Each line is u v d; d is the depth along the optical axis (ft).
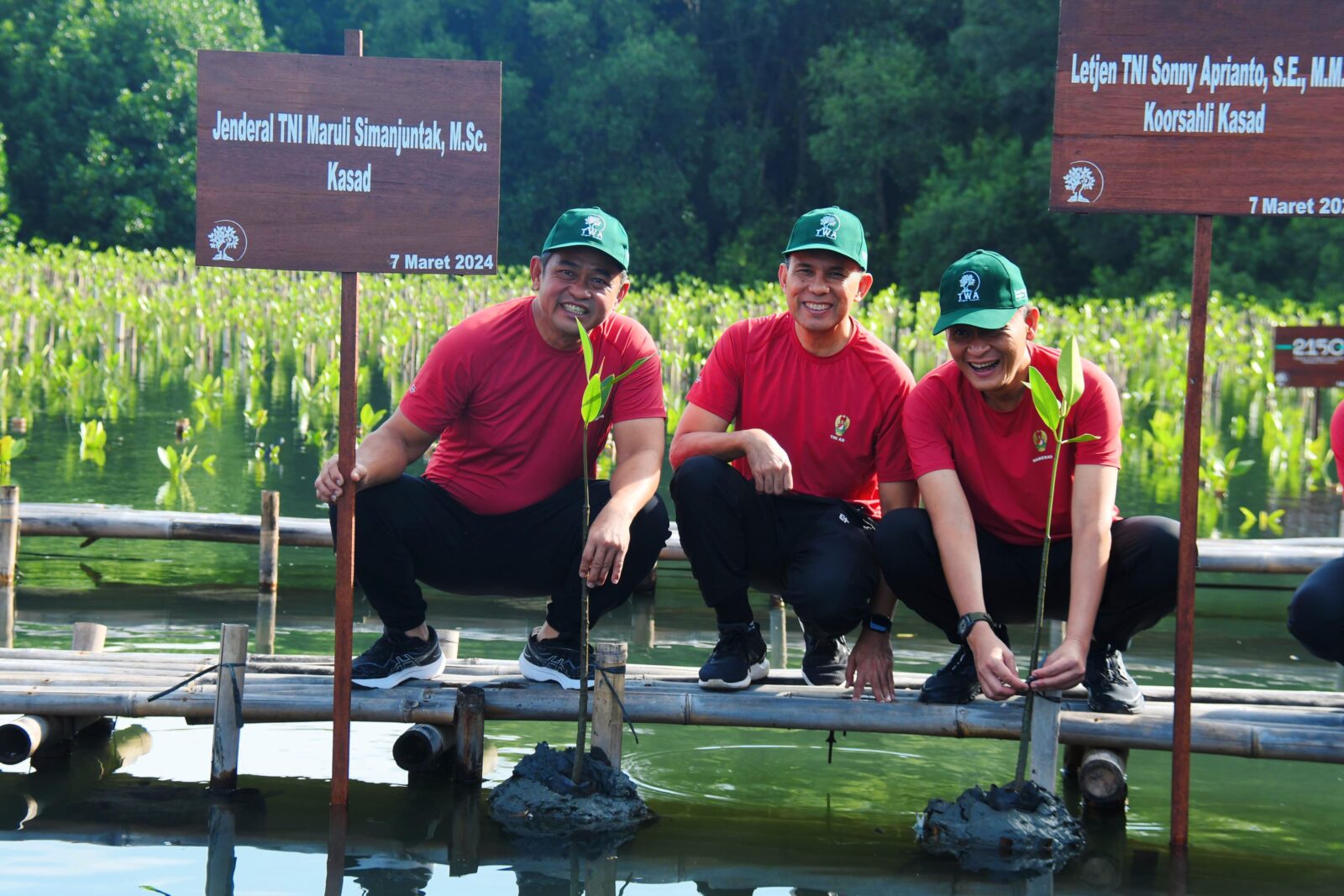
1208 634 19.60
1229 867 11.19
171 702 12.83
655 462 12.87
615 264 12.53
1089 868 11.12
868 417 13.16
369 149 11.84
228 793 12.46
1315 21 11.14
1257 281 93.30
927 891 10.55
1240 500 28.60
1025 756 11.68
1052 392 10.98
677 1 132.46
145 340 57.88
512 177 126.11
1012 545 12.82
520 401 12.95
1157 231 99.96
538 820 11.85
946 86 115.75
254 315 62.75
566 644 13.24
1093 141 11.36
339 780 11.95
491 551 13.19
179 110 116.57
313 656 14.55
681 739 14.65
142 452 31.40
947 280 11.99
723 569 12.89
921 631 19.56
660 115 125.08
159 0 115.96
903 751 14.35
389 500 12.75
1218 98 11.24
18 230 111.14
